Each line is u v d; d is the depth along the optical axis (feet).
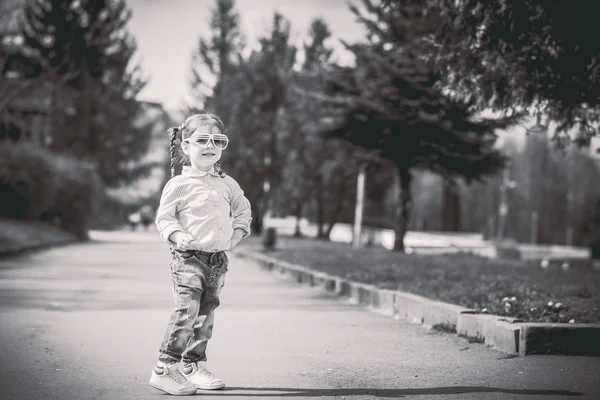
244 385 26.63
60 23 268.00
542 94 43.21
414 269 73.72
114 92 309.42
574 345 32.99
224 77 243.81
